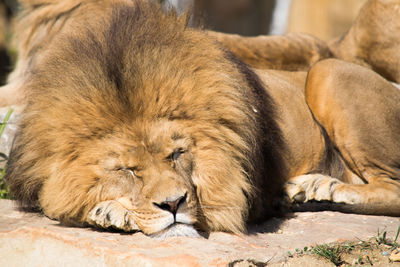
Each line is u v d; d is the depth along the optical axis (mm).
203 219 6617
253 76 8008
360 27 13023
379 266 6141
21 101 9023
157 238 6207
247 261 5777
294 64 11844
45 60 7305
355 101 9234
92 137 6352
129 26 6852
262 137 7523
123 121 6320
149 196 6191
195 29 7289
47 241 6152
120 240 6145
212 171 6602
